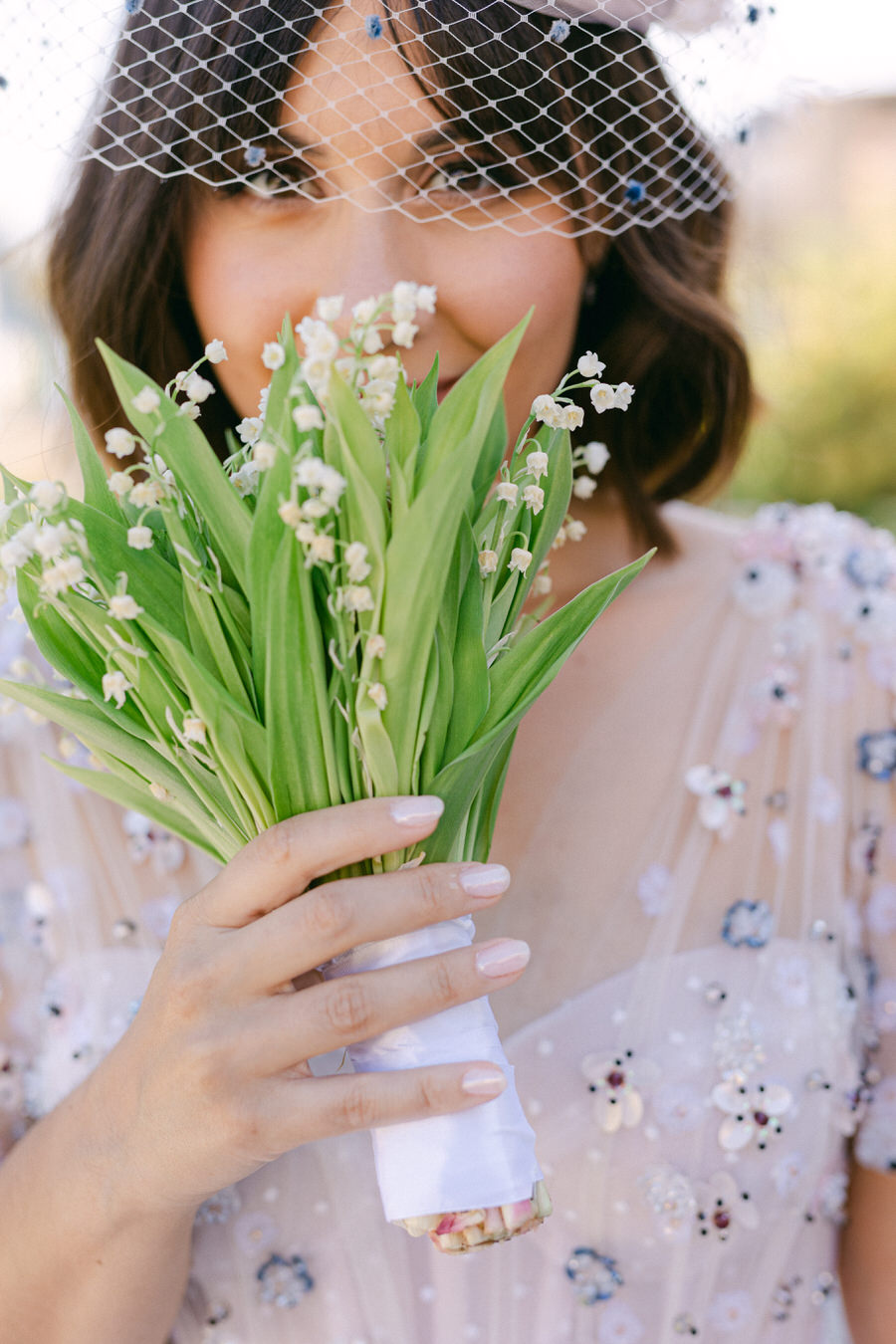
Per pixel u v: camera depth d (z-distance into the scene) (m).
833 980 0.64
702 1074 0.61
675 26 0.58
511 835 0.65
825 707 0.67
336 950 0.46
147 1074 0.49
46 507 0.44
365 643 0.45
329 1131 0.47
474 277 0.56
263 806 0.48
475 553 0.48
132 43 0.55
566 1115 0.61
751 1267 0.61
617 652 0.68
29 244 0.63
